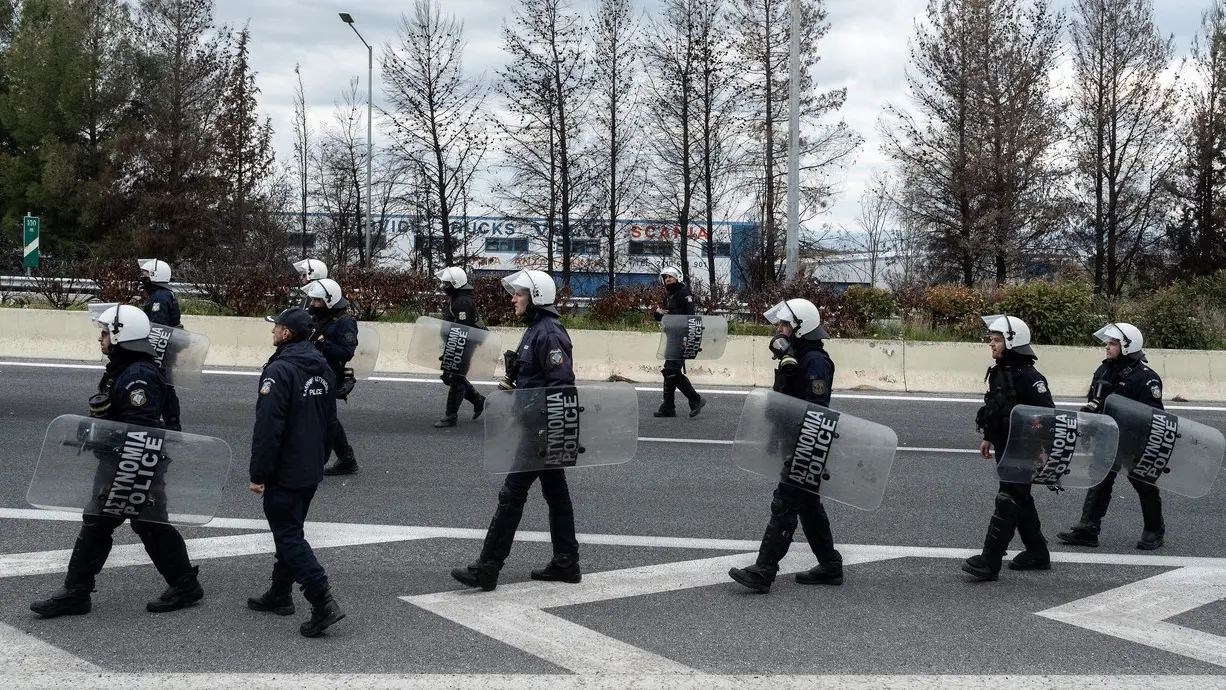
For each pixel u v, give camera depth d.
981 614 5.85
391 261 34.62
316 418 5.29
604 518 7.73
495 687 4.62
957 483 9.30
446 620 5.48
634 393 6.04
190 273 17.38
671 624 5.52
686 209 34.06
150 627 5.25
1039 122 31.89
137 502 5.22
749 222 35.28
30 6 37.84
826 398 6.09
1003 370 6.59
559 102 31.72
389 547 6.81
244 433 10.46
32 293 18.33
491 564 5.91
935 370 15.09
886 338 16.73
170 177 34.56
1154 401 7.22
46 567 6.11
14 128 36.06
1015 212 32.09
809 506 6.28
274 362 5.20
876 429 5.98
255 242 31.09
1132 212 36.00
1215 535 7.78
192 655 4.89
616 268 36.06
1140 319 17.09
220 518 7.33
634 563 6.64
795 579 6.39
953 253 33.44
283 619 5.43
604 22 31.52
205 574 6.12
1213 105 35.78
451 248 32.94
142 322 5.29
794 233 18.73
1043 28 31.91
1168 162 36.09
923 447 10.90
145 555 6.46
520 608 5.71
